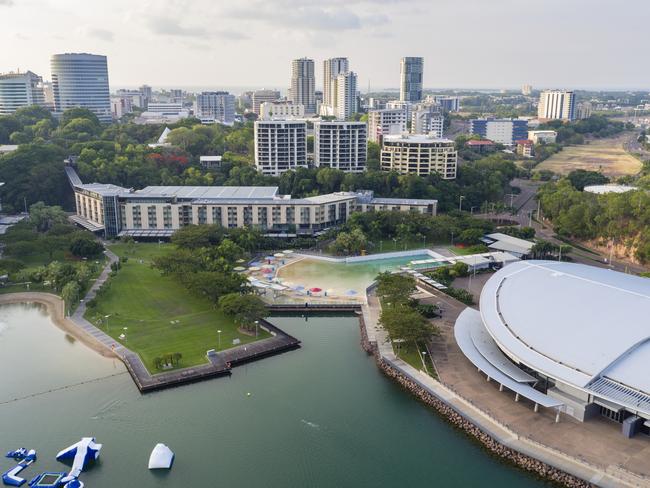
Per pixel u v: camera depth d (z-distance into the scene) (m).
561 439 133.50
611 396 131.38
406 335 174.50
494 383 160.50
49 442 139.50
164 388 164.12
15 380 168.00
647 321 148.38
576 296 166.88
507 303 175.50
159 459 131.75
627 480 119.38
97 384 166.12
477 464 132.00
